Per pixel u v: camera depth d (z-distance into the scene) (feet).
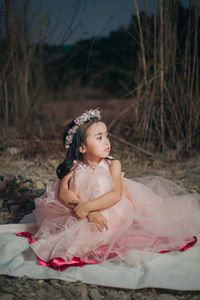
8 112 15.83
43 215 7.45
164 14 12.14
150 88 13.46
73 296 5.47
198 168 12.00
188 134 13.04
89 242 6.47
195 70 12.77
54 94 21.57
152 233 6.66
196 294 5.49
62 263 6.18
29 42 15.14
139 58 13.48
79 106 20.49
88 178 7.12
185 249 6.59
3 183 10.70
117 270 6.00
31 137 15.47
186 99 12.87
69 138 7.49
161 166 12.48
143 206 7.41
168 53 12.50
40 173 11.82
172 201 7.91
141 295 5.51
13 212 8.95
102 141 7.19
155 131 13.73
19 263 6.24
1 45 14.93
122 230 6.61
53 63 18.88
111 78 28.66
